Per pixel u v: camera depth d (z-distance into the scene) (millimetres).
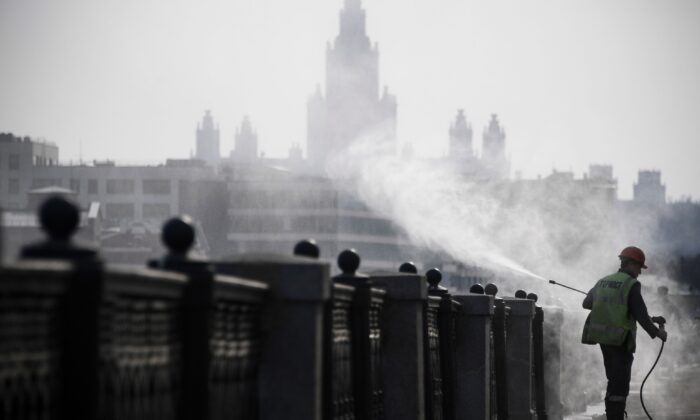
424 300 26047
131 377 12914
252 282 17016
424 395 26562
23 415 10734
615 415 35094
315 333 18062
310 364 17969
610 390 35250
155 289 13180
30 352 10789
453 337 32906
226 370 16203
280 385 17984
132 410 12953
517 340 41594
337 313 20797
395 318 25531
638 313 34938
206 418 14570
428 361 26594
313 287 17953
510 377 41562
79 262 11273
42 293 10797
